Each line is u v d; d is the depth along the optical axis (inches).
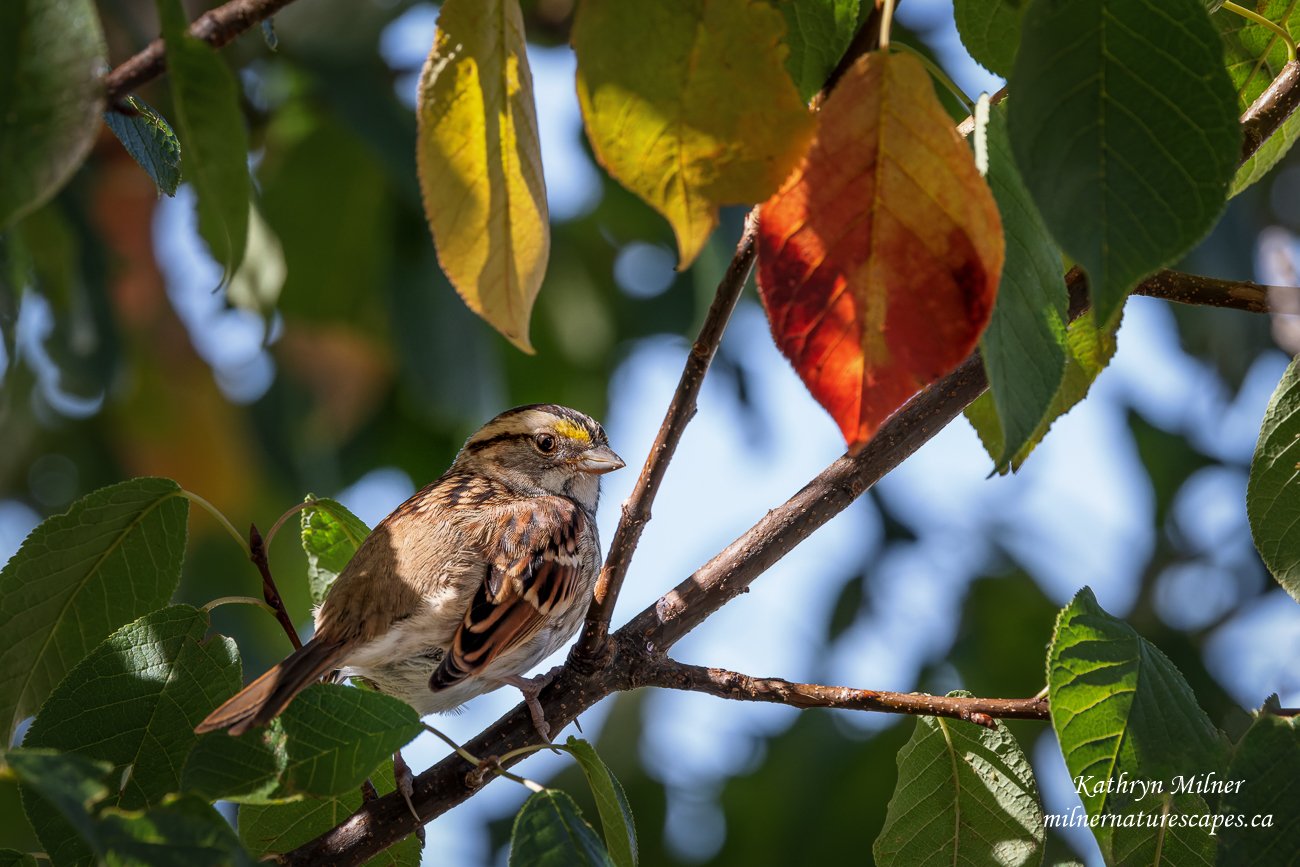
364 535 299.3
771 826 476.7
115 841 176.1
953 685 509.7
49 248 442.6
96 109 160.9
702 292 480.1
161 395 534.0
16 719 251.8
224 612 512.4
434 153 190.9
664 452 248.2
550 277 529.7
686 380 237.0
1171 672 230.4
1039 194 161.2
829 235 173.0
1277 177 514.6
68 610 251.9
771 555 294.4
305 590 521.0
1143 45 162.4
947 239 170.4
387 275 470.3
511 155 191.5
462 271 194.9
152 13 431.5
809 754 478.9
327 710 215.9
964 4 223.1
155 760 236.4
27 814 223.6
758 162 171.9
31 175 159.3
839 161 172.4
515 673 358.6
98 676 237.5
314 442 513.0
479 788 269.6
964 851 268.1
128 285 522.0
